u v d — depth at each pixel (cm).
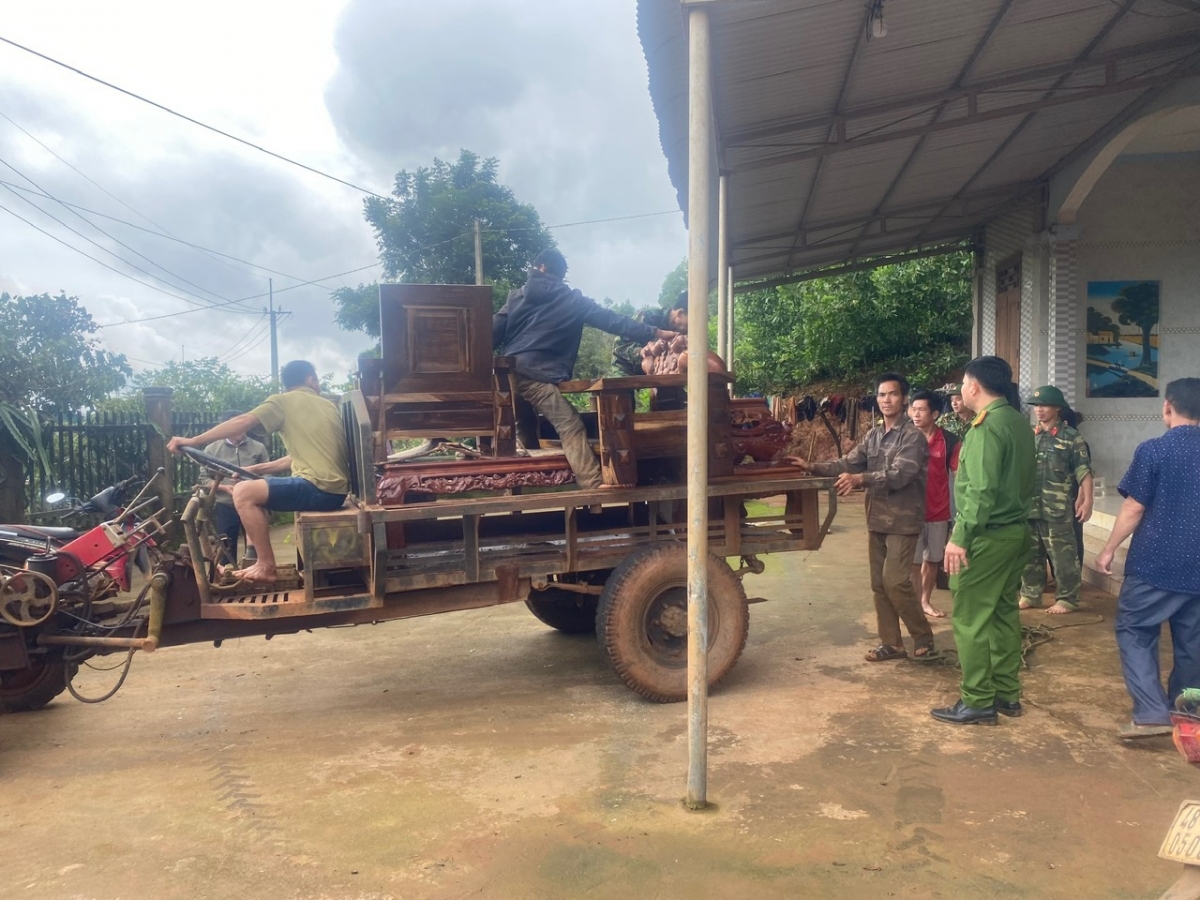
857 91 655
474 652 561
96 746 409
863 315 1667
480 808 328
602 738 398
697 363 308
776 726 405
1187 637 371
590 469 452
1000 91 705
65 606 417
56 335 873
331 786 354
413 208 3047
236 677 522
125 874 287
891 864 279
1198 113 805
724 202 755
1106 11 582
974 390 409
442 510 408
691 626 317
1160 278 975
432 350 459
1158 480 370
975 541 395
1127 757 358
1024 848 287
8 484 735
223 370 1639
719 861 284
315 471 433
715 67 569
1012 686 405
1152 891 260
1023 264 1093
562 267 487
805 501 487
